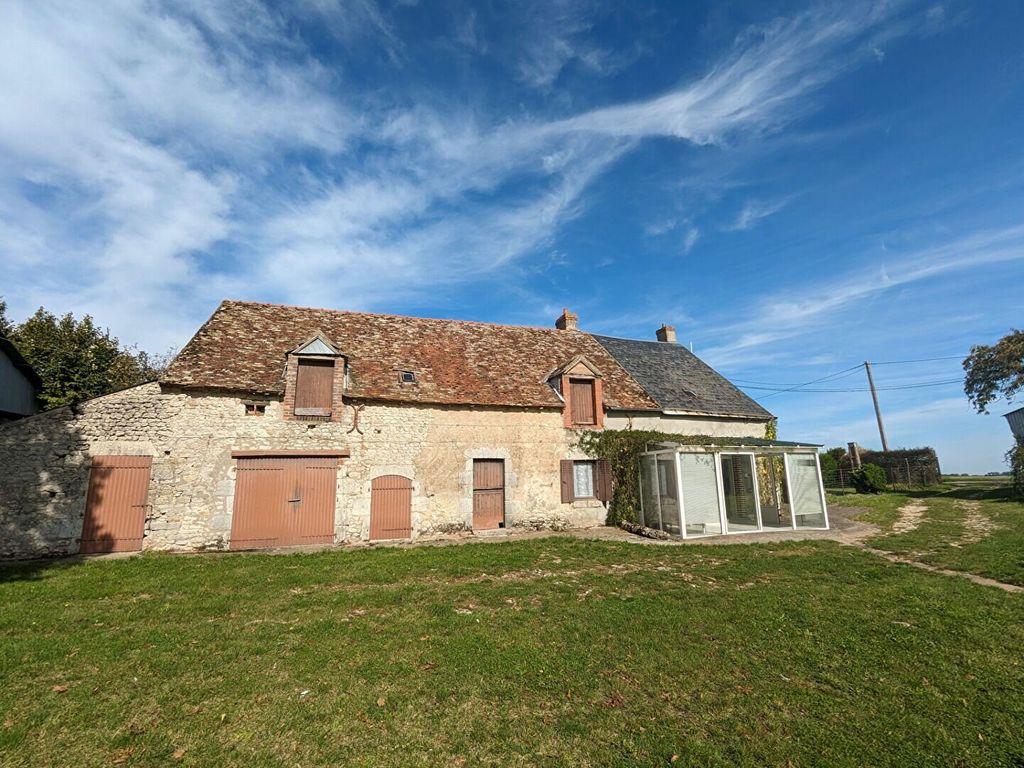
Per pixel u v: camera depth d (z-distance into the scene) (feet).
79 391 65.46
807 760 12.85
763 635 20.93
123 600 25.72
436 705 15.47
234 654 18.74
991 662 18.20
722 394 72.90
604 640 20.43
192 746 13.30
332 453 46.47
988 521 48.03
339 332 56.44
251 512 43.73
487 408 53.01
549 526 53.57
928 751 13.17
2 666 17.46
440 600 25.82
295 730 14.07
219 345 48.73
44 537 39.50
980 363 74.59
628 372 68.23
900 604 24.81
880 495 77.51
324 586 28.58
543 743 13.62
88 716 14.51
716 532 48.47
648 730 14.20
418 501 48.67
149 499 41.70
